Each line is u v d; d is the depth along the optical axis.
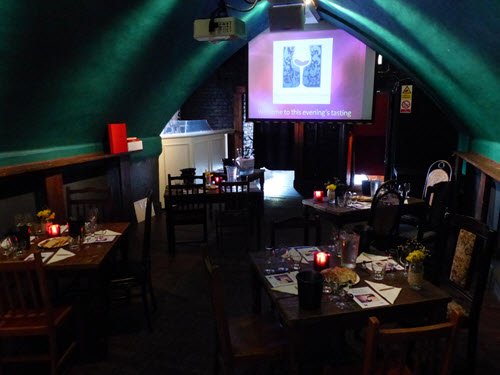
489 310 3.33
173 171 7.27
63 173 4.65
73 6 2.62
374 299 2.05
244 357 2.09
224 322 1.99
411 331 1.46
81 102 3.90
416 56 4.06
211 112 9.39
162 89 5.34
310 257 2.64
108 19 3.06
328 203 4.38
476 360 2.66
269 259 2.61
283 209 6.79
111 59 3.64
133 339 2.99
